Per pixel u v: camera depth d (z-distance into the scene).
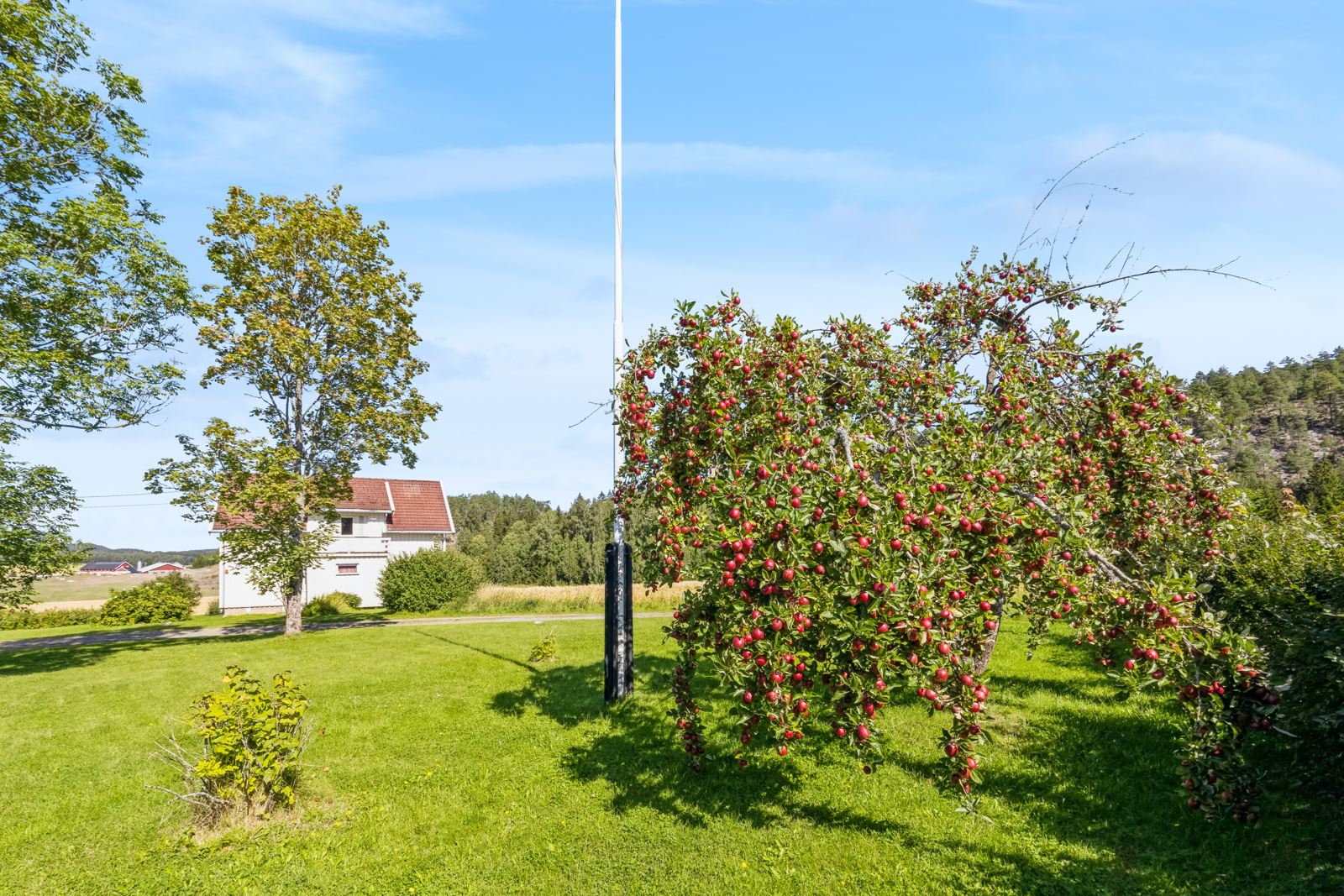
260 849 5.44
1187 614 4.64
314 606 28.95
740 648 4.38
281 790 6.08
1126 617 4.85
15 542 14.73
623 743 7.56
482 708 9.49
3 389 14.51
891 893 4.51
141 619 28.59
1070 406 6.68
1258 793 4.69
